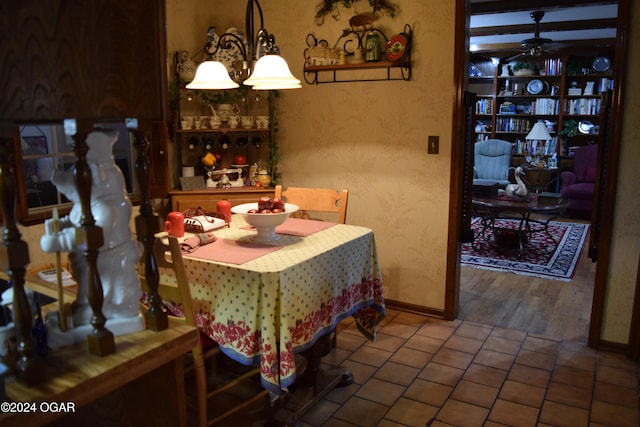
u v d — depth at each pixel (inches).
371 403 95.6
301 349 81.0
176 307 85.9
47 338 45.1
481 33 292.0
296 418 87.7
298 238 94.9
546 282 168.7
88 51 39.2
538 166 286.0
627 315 114.2
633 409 93.0
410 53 129.3
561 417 90.7
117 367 42.7
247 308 76.0
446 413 92.1
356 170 142.7
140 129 45.6
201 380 77.2
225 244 90.8
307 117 147.4
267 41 111.7
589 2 206.8
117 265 47.5
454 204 129.5
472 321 134.8
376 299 103.2
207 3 150.6
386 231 141.3
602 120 110.7
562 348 118.6
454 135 126.6
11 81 35.1
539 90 307.1
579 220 272.8
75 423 53.4
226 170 146.7
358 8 134.7
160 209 145.3
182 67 137.8
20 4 35.0
